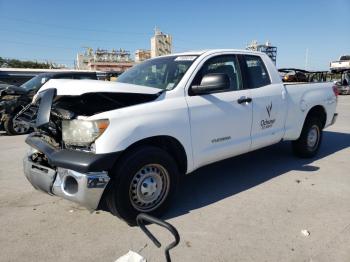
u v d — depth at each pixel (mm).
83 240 3465
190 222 3805
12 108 9648
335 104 6688
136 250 3262
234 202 4344
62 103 3873
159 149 3803
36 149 3973
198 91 4125
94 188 3354
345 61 29844
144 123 3637
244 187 4875
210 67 4492
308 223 3732
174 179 3965
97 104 3732
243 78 4902
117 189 3527
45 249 3309
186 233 3561
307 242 3340
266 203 4297
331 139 8352
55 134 3801
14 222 3883
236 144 4691
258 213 4008
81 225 3785
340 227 3635
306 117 6102
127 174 3539
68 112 3562
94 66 75438
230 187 4887
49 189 3650
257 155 6586
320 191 4688
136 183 3670
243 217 3910
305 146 6188
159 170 3846
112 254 3205
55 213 4105
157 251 3232
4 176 5605
